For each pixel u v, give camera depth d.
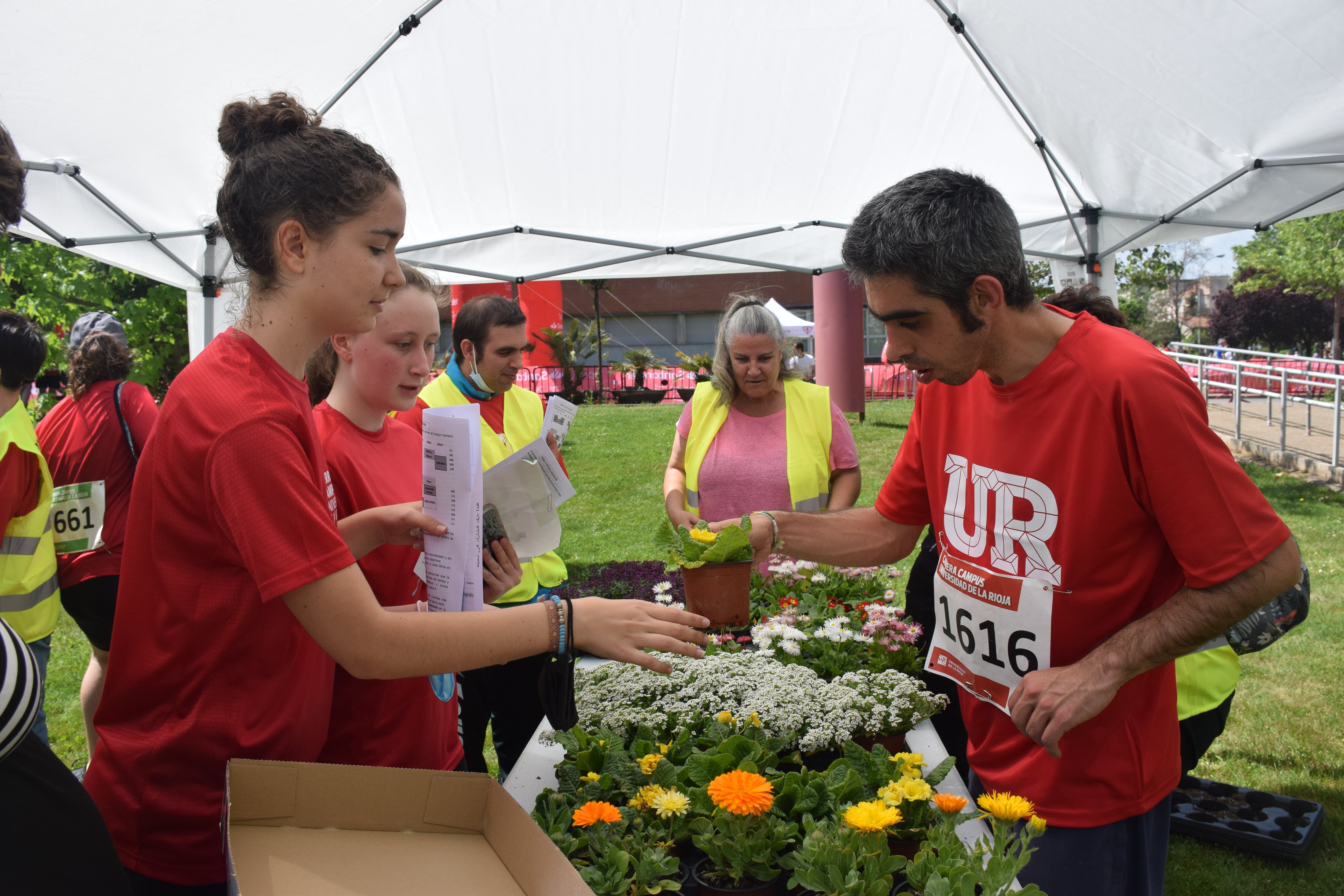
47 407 10.88
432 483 1.30
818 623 2.46
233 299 1.27
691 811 1.45
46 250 13.07
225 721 1.20
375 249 1.19
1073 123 4.55
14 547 2.95
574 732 1.69
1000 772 1.66
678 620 1.26
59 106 3.76
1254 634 2.05
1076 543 1.49
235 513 1.09
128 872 1.22
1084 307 2.55
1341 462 9.95
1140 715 1.53
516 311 3.14
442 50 4.38
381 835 1.10
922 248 1.42
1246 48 3.57
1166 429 1.37
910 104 4.81
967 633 1.69
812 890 1.32
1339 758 3.75
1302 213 4.59
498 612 1.18
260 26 3.73
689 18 4.25
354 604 1.10
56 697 4.57
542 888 0.97
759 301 3.45
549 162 5.24
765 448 3.41
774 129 5.02
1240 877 2.90
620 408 20.47
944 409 1.77
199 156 4.41
